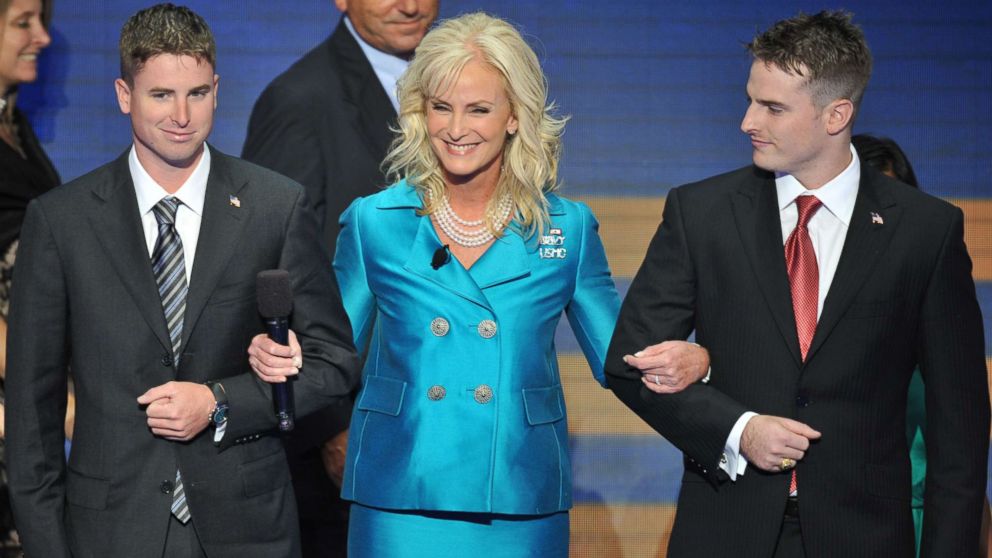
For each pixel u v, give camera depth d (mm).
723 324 12539
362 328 13773
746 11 24656
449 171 13070
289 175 18391
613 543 20453
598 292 13695
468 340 13211
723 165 24531
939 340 12258
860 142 15133
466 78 12852
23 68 17500
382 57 18969
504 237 13367
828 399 12227
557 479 13352
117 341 12258
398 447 13219
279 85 18812
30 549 12164
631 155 24344
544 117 13445
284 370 12188
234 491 12539
